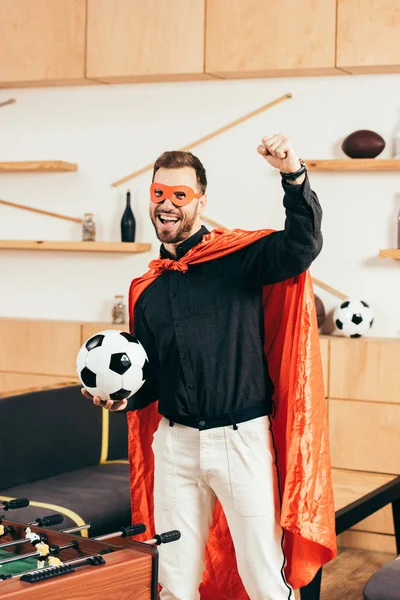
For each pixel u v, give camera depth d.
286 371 2.69
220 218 5.00
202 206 2.68
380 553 4.38
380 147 4.58
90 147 5.29
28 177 5.45
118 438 4.32
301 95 4.82
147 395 2.77
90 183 5.30
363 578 3.95
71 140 5.33
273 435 2.67
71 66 5.03
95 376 2.55
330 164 4.61
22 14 5.12
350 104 4.74
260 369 2.59
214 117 5.00
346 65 4.52
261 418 2.57
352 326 4.58
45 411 3.95
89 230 5.19
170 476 2.64
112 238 5.27
